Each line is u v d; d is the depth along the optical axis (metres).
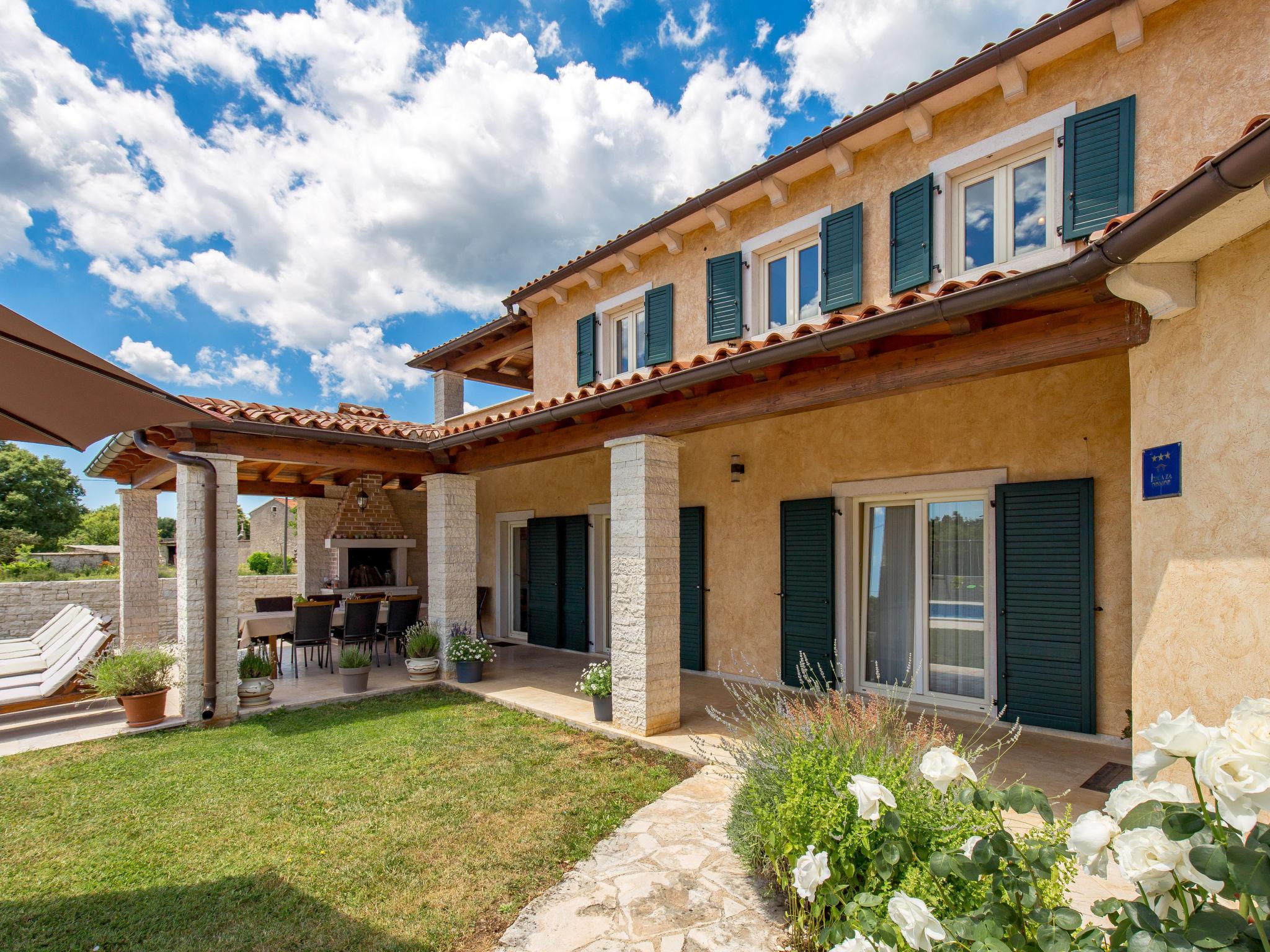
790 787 3.46
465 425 9.41
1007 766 5.48
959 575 7.34
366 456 8.97
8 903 3.88
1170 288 3.45
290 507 38.88
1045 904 2.44
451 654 9.30
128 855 4.43
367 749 6.54
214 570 7.52
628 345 10.91
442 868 4.19
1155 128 5.70
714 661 9.47
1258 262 3.11
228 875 4.16
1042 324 4.25
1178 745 1.50
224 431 7.29
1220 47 5.40
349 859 4.33
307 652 10.80
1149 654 3.81
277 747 6.64
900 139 7.41
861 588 8.18
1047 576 6.45
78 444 4.51
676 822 4.77
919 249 7.08
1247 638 3.13
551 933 3.45
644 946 3.30
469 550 9.91
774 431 8.83
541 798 5.26
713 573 9.52
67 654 8.48
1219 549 3.30
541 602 12.56
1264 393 3.07
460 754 6.34
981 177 6.91
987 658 6.96
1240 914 1.53
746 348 5.36
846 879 3.11
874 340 4.77
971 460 7.07
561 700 8.29
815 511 8.21
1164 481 3.70
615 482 7.16
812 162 7.94
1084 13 5.74
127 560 11.32
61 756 6.45
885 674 7.96
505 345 13.23
